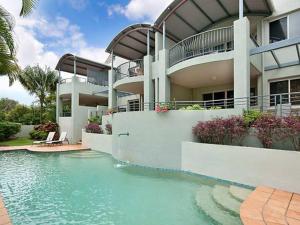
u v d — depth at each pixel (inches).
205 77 460.4
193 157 318.3
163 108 355.6
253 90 455.5
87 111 783.7
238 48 332.8
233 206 198.1
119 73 626.5
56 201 232.4
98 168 379.6
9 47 250.8
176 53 462.6
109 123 585.9
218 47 466.9
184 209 206.2
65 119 768.3
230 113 312.0
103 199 235.6
